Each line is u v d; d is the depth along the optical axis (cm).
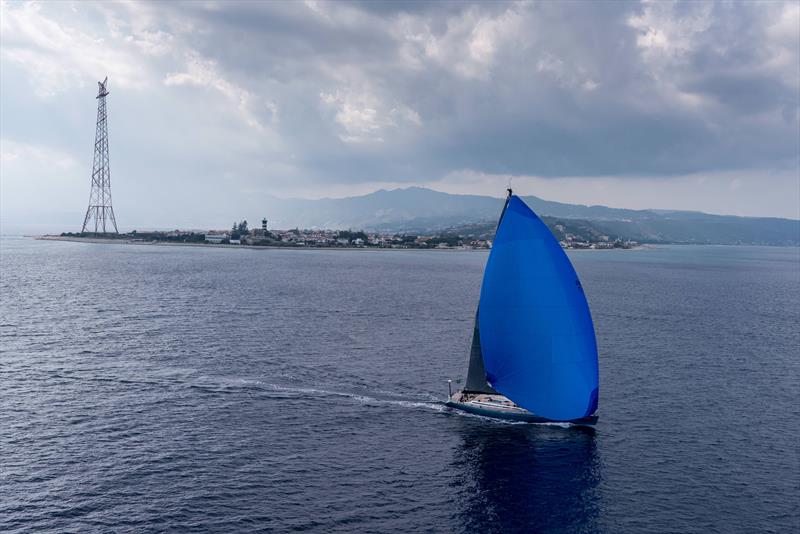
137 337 8788
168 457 4584
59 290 14312
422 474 4419
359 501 4006
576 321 5112
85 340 8519
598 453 4856
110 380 6550
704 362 8212
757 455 4906
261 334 9262
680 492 4231
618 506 4016
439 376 7056
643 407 6088
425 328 10362
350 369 7269
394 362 7694
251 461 4559
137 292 14225
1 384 6300
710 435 5328
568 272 5088
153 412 5566
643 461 4728
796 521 3875
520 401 5369
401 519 3800
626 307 14025
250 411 5669
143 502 3903
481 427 5353
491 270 5338
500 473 4456
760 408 6147
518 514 3891
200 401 5919
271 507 3891
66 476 4234
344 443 4953
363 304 13275
